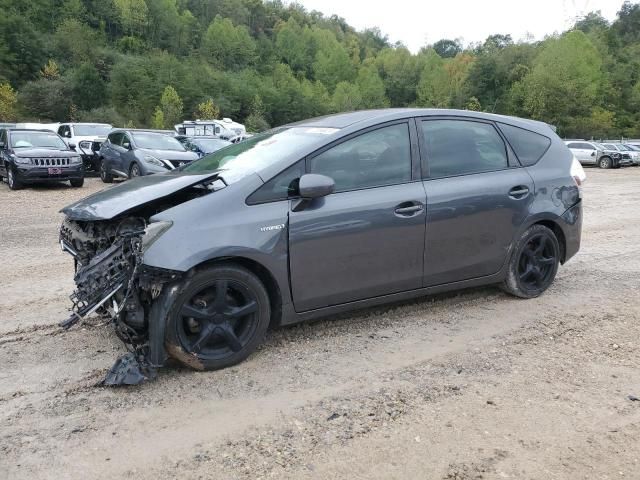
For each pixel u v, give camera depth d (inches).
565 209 202.4
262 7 7298.2
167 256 132.5
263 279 151.1
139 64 3868.1
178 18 5492.1
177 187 143.3
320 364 149.3
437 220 172.2
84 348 159.8
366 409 125.8
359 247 159.6
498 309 192.7
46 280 233.6
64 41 3939.5
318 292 156.1
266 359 152.0
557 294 211.5
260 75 5216.5
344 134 162.4
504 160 193.3
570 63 3169.3
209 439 114.3
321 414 123.8
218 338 144.8
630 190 668.1
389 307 193.6
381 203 162.1
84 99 3132.4
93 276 135.9
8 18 3587.6
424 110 180.5
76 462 106.3
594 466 105.1
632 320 184.1
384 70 5984.3
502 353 156.9
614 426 119.1
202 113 3277.6
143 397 131.3
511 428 118.0
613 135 3026.6
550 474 102.6
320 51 5964.6
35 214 416.5
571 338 168.2
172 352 137.9
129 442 113.1
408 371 145.3
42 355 154.9
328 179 148.9
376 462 106.0
